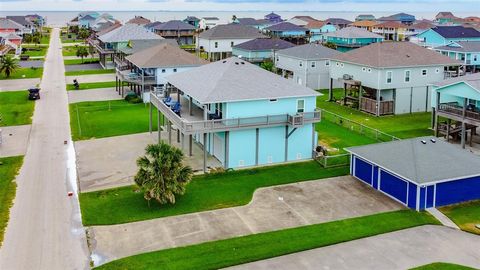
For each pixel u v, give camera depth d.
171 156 31.59
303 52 75.50
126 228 28.48
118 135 48.81
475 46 84.06
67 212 30.62
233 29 111.06
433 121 51.56
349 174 38.00
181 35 142.12
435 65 59.84
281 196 33.53
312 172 38.34
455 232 28.48
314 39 136.38
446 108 46.59
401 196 32.62
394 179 33.12
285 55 78.06
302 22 160.38
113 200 32.53
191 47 131.88
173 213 30.58
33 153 42.81
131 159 41.19
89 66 100.31
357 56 62.03
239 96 38.34
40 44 148.00
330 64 67.00
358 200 33.00
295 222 29.48
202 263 24.56
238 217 30.12
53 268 24.09
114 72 91.50
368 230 28.48
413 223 29.52
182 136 42.88
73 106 62.38
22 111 59.31
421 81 59.81
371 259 25.23
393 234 28.11
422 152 34.44
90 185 35.25
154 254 25.41
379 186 34.72
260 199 32.97
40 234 27.61
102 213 30.45
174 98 48.31
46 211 30.70
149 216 30.11
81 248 26.09
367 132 49.50
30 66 99.50
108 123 53.56
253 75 42.00
